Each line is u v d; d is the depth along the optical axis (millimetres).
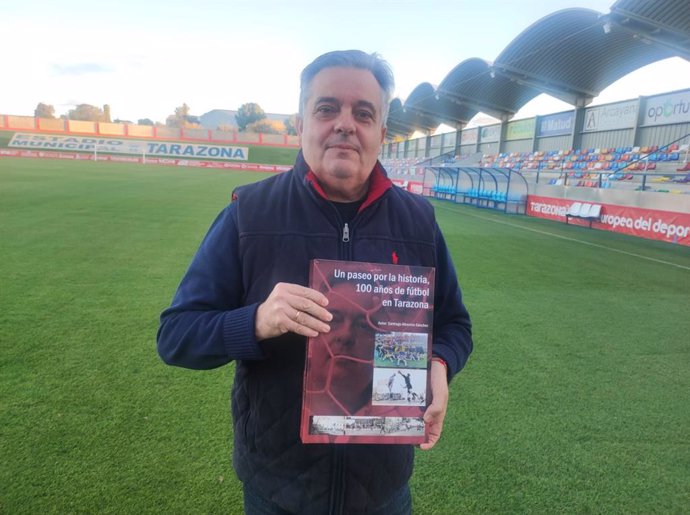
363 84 1259
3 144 46875
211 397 3049
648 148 19344
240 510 2125
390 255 1343
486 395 3281
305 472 1253
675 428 2959
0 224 8648
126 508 2102
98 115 93625
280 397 1251
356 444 1270
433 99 36188
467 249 8953
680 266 8188
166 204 12742
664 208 11062
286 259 1270
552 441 2770
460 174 21797
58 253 6707
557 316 5113
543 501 2289
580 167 22422
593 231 12617
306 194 1320
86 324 4129
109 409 2852
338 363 1147
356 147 1267
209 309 1264
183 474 2332
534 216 16281
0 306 4477
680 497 2355
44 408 2824
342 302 1158
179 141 56344
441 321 1520
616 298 5938
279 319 1084
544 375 3633
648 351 4203
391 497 1349
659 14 13719
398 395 1176
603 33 18312
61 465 2346
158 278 5695
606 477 2479
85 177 20656
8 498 2121
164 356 1241
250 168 43969
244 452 1326
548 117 27484
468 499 2279
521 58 21859
